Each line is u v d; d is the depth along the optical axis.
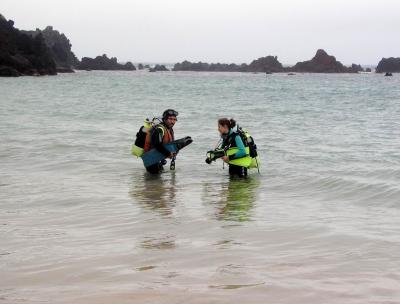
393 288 3.82
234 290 3.79
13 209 7.07
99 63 168.25
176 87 60.00
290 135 16.39
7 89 48.88
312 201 7.70
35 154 12.35
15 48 90.69
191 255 4.80
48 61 98.81
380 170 10.09
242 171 9.97
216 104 32.78
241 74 149.62
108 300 3.62
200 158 12.05
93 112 25.22
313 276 4.12
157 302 3.56
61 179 9.51
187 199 7.80
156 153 10.10
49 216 6.64
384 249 4.94
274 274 4.18
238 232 5.72
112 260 4.64
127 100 36.19
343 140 15.16
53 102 32.47
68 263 4.56
